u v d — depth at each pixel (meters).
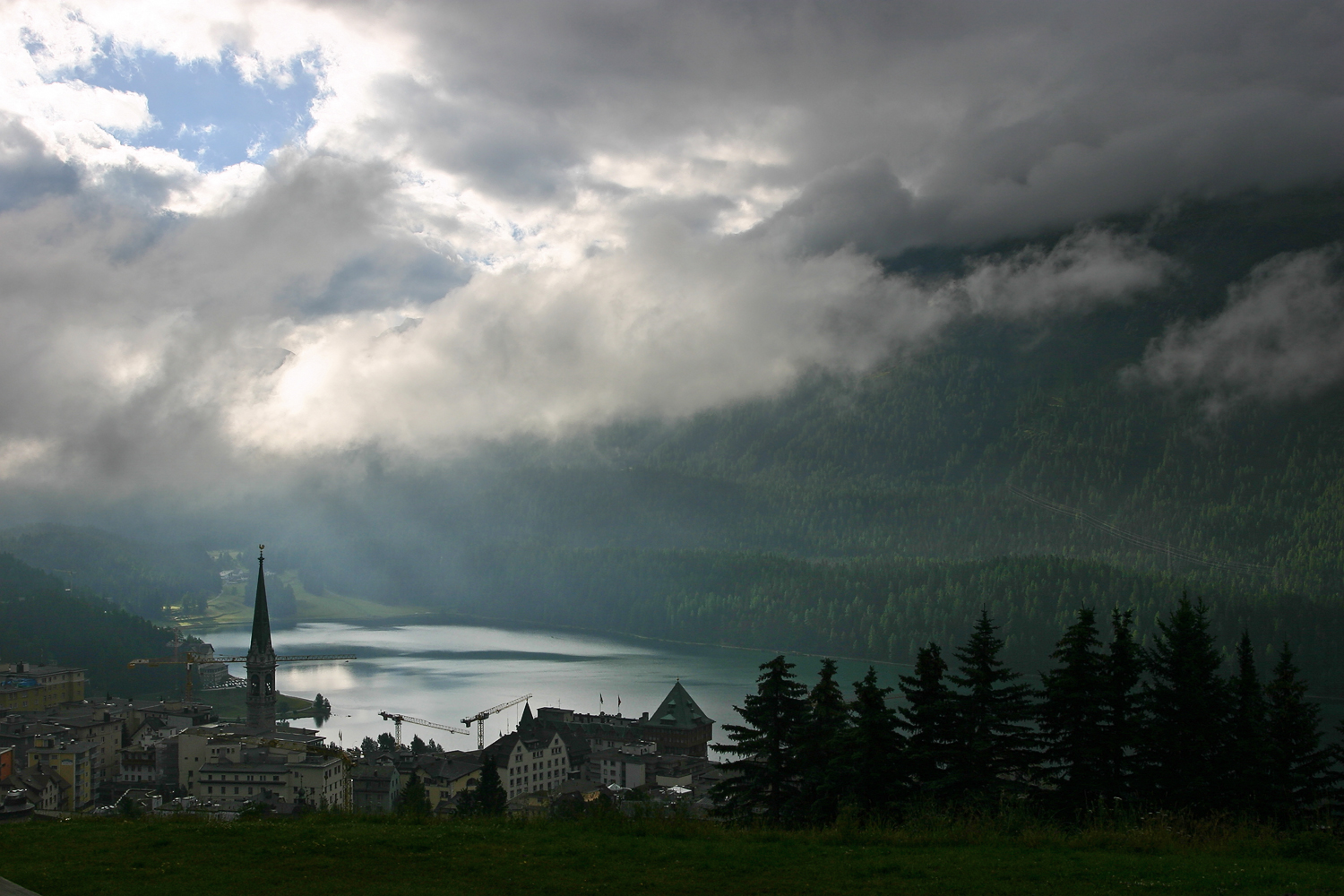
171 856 38.56
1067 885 34.84
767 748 64.94
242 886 34.41
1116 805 52.25
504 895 33.78
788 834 44.16
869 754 60.09
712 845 41.00
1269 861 38.81
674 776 179.00
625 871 36.78
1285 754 62.00
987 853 40.09
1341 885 34.56
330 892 33.72
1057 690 59.91
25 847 40.09
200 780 164.00
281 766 164.38
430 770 177.00
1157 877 35.84
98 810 156.38
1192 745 59.50
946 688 62.19
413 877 35.78
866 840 42.72
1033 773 60.56
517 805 143.88
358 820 47.31
